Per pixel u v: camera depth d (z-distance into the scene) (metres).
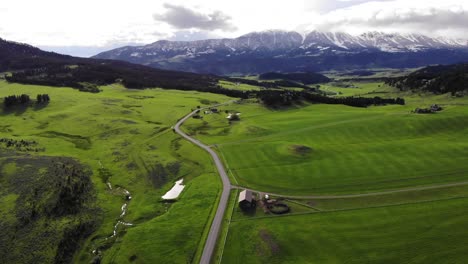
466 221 69.38
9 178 99.00
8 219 77.81
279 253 64.19
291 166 106.81
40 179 98.31
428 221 70.56
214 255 65.06
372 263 59.69
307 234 69.12
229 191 91.94
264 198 85.38
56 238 72.00
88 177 104.31
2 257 66.25
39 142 136.38
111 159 120.81
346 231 69.38
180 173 108.31
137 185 100.69
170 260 64.44
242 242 68.31
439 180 89.81
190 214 80.69
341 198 83.94
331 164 106.06
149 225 76.38
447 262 58.41
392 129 145.75
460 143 119.44
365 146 123.56
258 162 112.62
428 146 117.31
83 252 69.44
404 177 93.12
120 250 68.38
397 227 69.38
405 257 60.47
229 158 118.75
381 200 81.50
